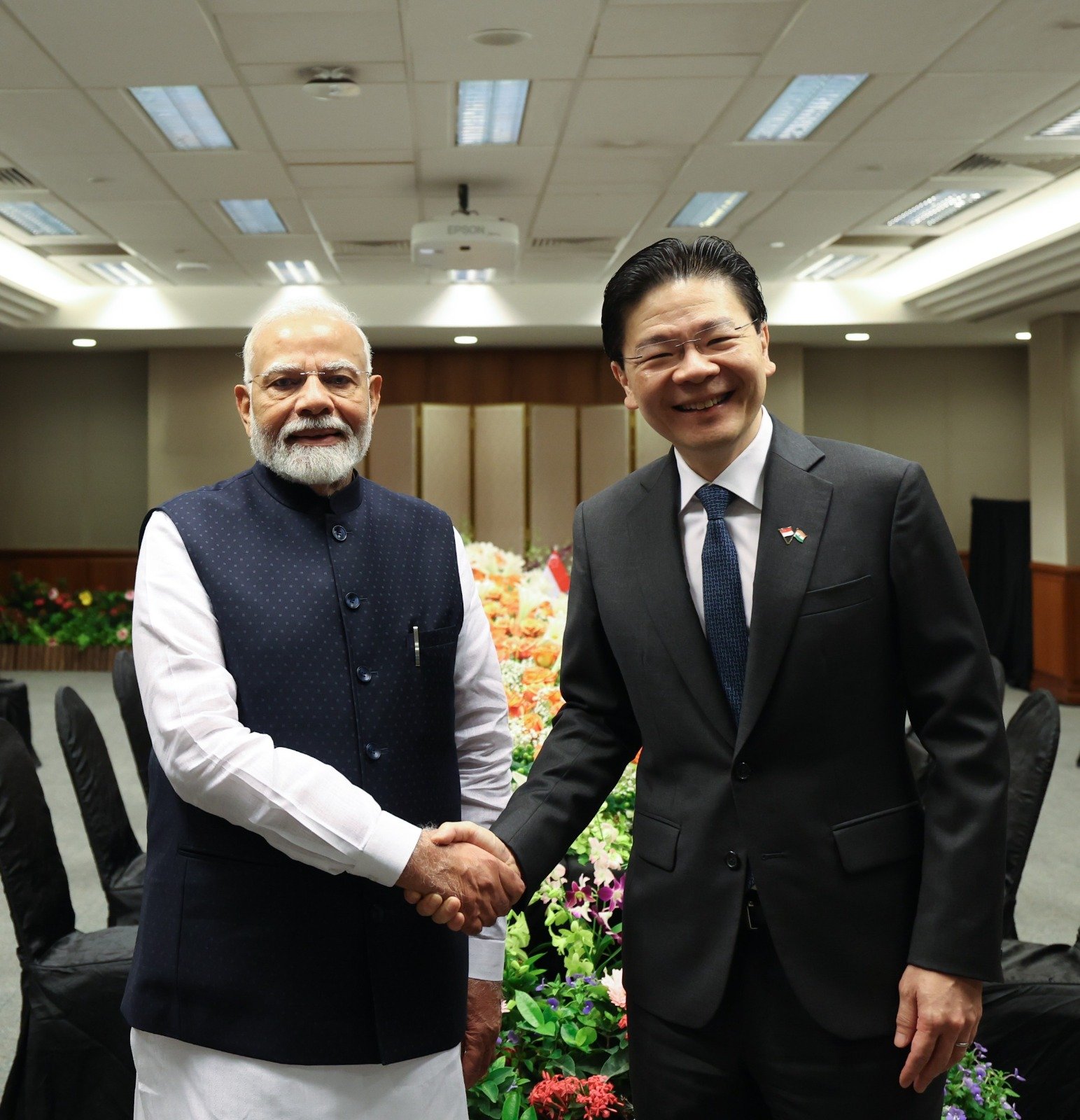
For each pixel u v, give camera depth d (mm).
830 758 1465
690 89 5449
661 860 1535
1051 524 10219
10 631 11570
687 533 1586
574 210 7859
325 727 1572
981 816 1387
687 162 6699
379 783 1597
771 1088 1479
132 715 3631
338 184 7137
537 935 2486
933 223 8500
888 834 1465
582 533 1708
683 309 1471
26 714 6695
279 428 1660
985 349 12734
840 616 1458
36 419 13117
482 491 11875
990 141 6375
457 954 1661
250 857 1530
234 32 4750
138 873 3057
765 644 1463
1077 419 9914
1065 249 7633
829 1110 1443
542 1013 2115
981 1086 2119
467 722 1850
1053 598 10172
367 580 1663
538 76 5273
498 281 10594
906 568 1455
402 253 9250
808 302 10820
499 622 3838
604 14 4613
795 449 1555
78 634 11578
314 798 1442
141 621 1568
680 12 4598
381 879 1467
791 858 1450
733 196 7570
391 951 1561
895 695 1497
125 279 10383
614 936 2301
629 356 1532
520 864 1578
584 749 1690
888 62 5141
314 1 4465
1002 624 11117
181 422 12375
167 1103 1546
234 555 1612
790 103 5805
